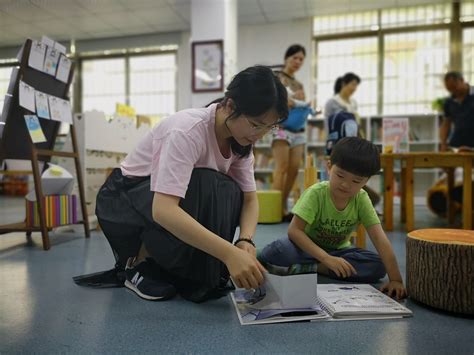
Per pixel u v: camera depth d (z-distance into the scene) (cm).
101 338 84
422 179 493
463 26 505
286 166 299
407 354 77
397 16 521
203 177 104
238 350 78
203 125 103
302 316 95
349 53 546
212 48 411
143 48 605
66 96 222
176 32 586
